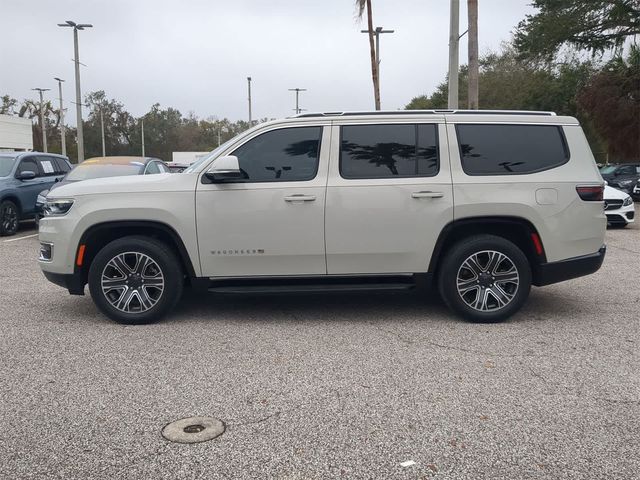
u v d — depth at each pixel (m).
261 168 5.66
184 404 3.91
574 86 34.94
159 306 5.70
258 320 5.93
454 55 15.30
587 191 5.70
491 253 5.66
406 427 3.57
